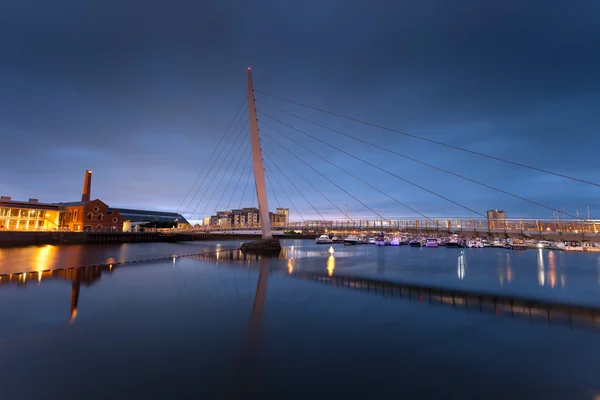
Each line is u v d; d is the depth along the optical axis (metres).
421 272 35.91
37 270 33.38
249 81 56.94
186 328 14.51
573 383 9.82
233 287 24.98
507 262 49.56
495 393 9.17
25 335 13.36
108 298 20.38
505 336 14.09
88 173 115.00
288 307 18.70
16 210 79.38
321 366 10.80
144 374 10.03
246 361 11.08
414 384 9.62
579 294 23.83
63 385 9.30
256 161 59.50
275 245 60.56
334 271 36.00
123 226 95.00
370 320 16.30
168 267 37.66
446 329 15.02
